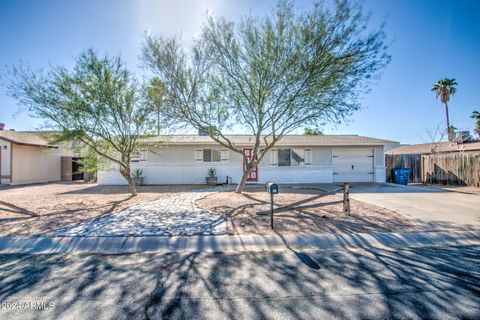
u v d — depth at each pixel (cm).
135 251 407
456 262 354
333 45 702
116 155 1159
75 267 343
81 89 807
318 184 1438
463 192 1089
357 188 1255
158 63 784
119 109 845
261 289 279
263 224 534
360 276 310
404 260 362
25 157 1638
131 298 261
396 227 515
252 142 1505
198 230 494
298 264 349
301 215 618
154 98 838
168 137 1259
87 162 959
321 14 696
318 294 268
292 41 723
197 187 1302
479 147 1698
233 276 313
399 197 945
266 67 746
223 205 750
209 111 857
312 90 773
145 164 1480
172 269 336
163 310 239
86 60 803
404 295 264
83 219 578
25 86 792
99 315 230
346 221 560
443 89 2744
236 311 237
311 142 1488
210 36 776
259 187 1291
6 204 578
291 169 1517
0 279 307
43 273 323
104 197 940
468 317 225
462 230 497
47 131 877
